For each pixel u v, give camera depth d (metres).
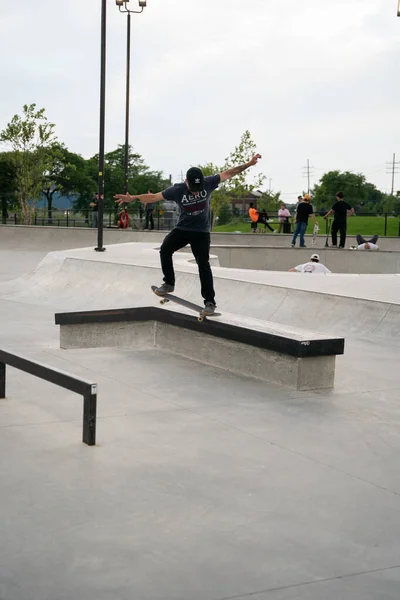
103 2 15.31
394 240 27.88
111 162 88.81
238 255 20.52
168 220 37.47
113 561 3.18
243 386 6.62
